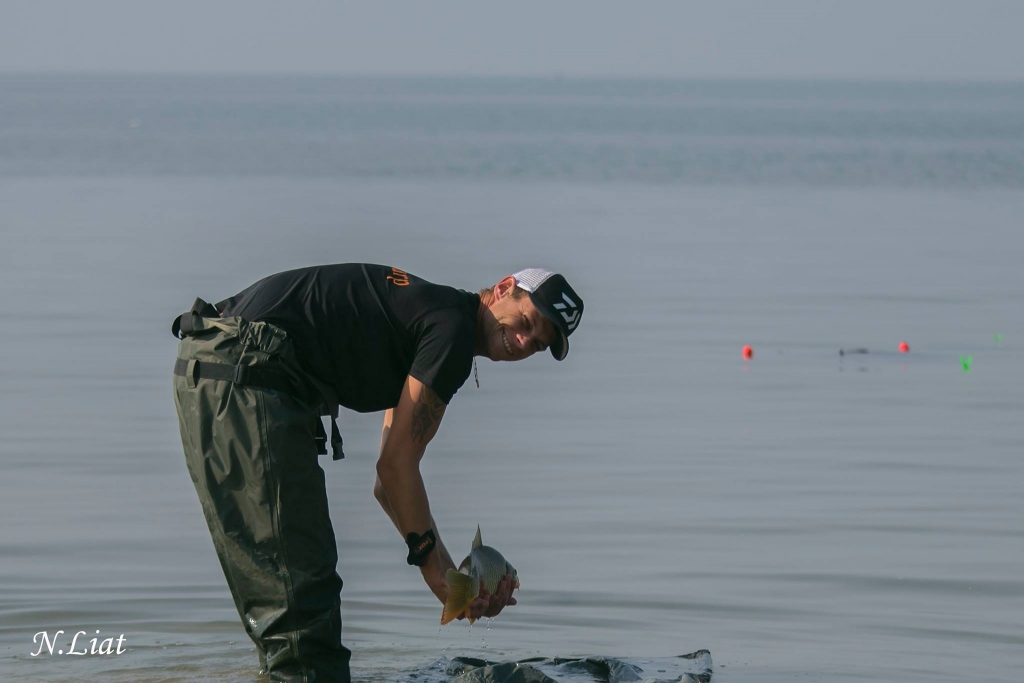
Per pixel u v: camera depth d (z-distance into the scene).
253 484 5.41
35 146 72.88
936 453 11.05
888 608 7.29
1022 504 9.49
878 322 18.22
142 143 79.56
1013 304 20.09
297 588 5.46
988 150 88.31
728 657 6.45
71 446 10.84
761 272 23.50
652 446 11.21
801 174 59.62
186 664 6.15
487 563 5.59
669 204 40.41
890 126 146.38
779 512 9.24
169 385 13.22
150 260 22.89
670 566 8.02
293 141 87.75
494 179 52.53
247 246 25.12
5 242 25.67
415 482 5.63
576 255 25.16
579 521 8.98
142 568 7.83
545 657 6.43
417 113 174.75
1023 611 7.27
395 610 7.19
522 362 15.31
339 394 5.60
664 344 16.39
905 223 34.84
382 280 5.60
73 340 15.52
